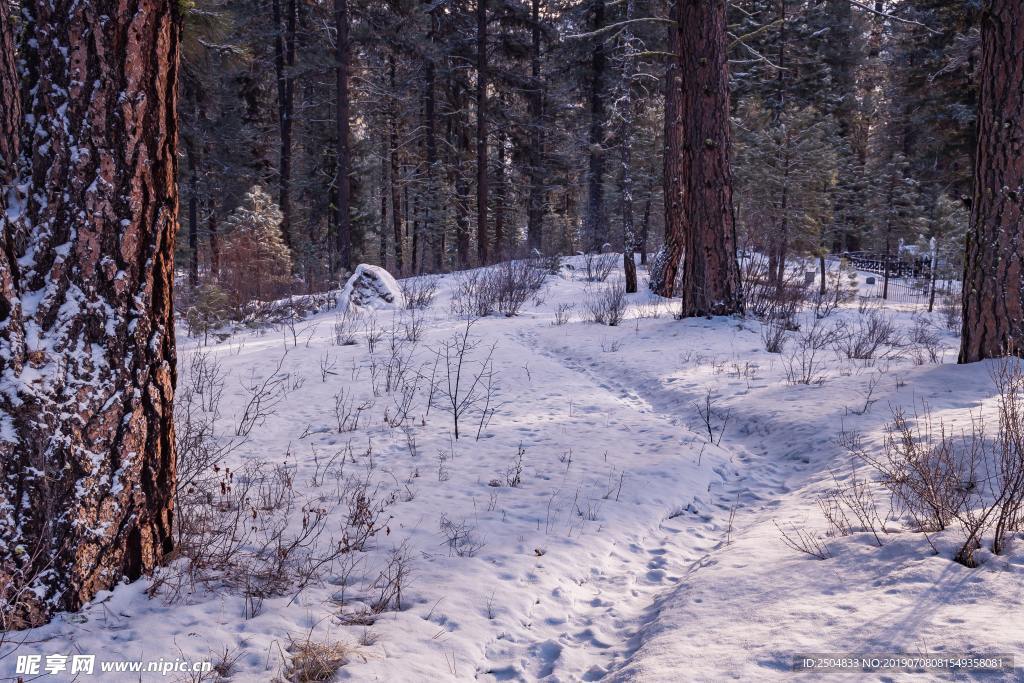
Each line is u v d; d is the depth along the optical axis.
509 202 37.09
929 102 29.78
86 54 3.34
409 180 33.22
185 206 32.53
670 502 5.58
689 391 9.27
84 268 3.37
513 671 3.25
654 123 28.77
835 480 5.58
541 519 5.07
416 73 31.08
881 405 7.46
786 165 25.31
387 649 3.25
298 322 16.02
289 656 3.13
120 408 3.48
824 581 3.58
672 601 3.79
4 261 3.15
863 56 38.81
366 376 10.34
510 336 14.06
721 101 13.86
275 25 27.38
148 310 3.60
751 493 5.91
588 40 29.39
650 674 2.91
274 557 4.22
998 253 8.48
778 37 35.19
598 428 7.84
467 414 8.51
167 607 3.48
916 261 31.69
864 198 33.97
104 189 3.41
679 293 19.72
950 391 7.65
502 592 3.93
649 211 29.61
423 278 22.67
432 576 4.09
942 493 4.46
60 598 3.25
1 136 3.31
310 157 32.12
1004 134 8.36
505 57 31.39
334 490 5.68
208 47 18.39
